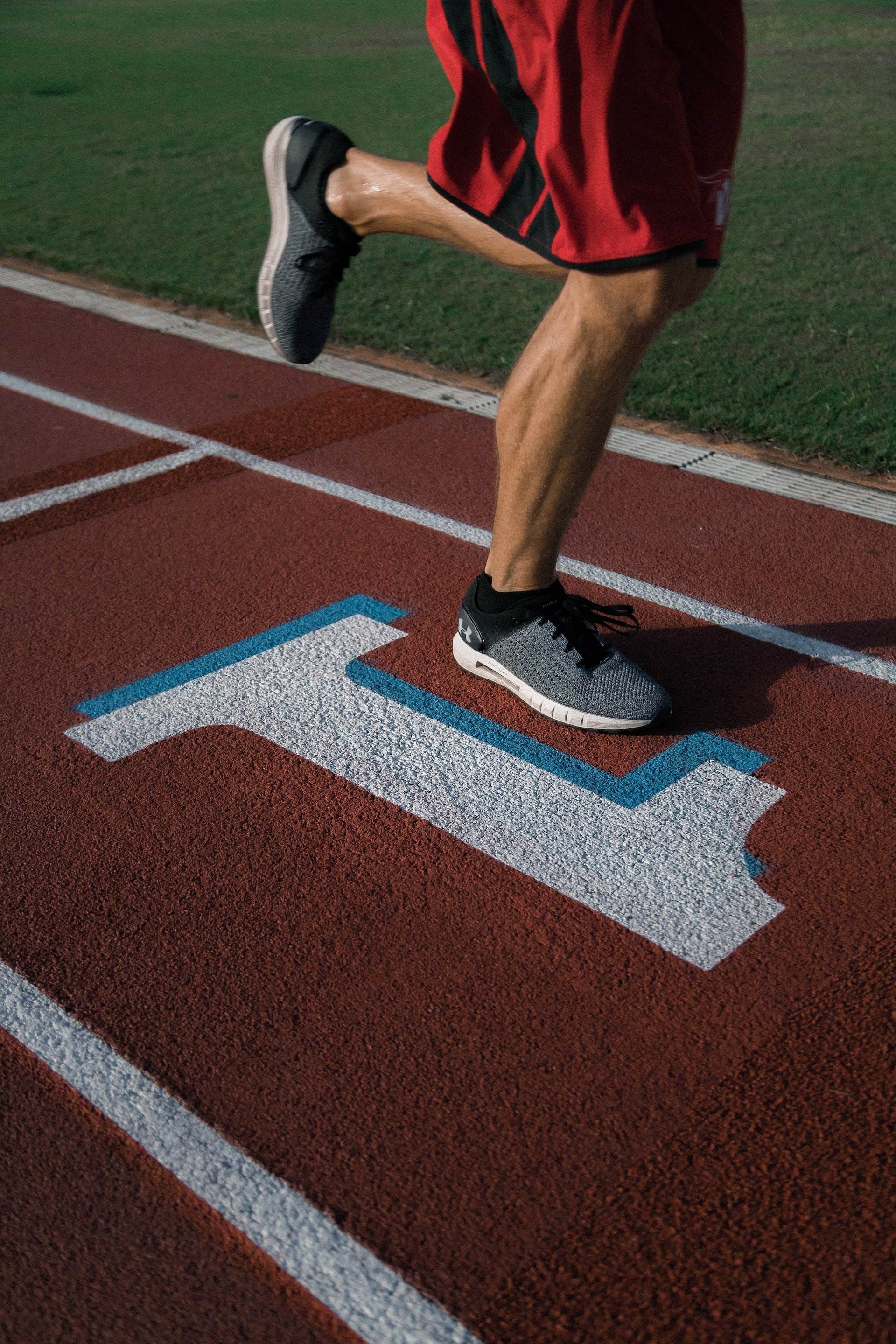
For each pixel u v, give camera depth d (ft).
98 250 25.71
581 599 10.02
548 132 7.90
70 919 7.83
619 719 9.53
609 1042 6.82
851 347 18.28
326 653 10.95
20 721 10.03
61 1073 6.72
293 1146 6.26
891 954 7.39
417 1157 6.18
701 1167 6.08
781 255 23.16
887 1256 5.65
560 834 8.54
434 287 22.25
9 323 21.75
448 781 9.14
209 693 10.36
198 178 31.78
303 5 73.20
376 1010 7.07
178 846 8.48
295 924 7.73
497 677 10.20
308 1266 5.69
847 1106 6.39
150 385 18.44
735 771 9.21
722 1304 5.46
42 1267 5.74
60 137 37.17
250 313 21.45
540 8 7.63
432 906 7.87
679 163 8.05
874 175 29.07
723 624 11.32
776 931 7.61
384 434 16.25
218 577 12.39
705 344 18.60
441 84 43.68
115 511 13.99
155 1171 6.16
